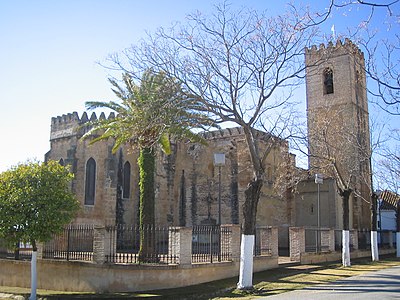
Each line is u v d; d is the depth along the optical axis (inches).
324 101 2203.5
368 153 1592.0
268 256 1159.0
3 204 940.6
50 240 987.9
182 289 904.9
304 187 1983.3
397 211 1695.4
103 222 1756.9
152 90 1031.6
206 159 1989.4
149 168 1132.5
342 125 1678.2
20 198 936.3
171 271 927.7
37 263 1057.5
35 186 967.0
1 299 955.3
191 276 954.1
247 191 908.0
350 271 1136.8
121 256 991.6
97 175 1790.1
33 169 995.3
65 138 1855.3
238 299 772.6
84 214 1738.4
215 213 1924.2
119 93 1243.8
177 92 911.7
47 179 980.6
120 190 1822.1
